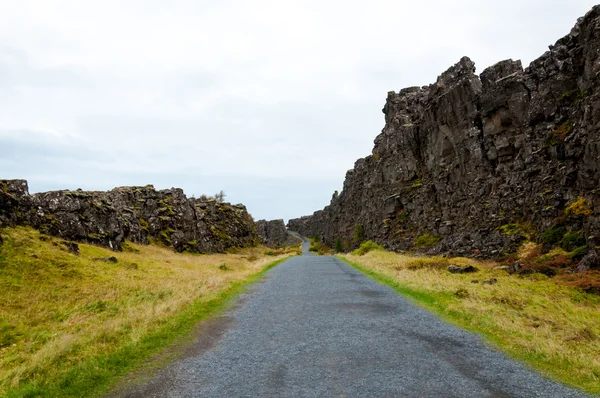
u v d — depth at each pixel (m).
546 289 18.84
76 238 38.19
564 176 30.75
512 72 44.94
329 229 140.38
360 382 8.02
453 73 52.47
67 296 20.03
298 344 10.95
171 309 14.77
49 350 9.94
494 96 42.88
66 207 39.56
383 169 72.94
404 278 23.98
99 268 27.52
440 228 50.16
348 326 12.95
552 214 31.31
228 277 27.47
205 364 9.30
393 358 9.56
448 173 51.34
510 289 19.05
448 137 52.47
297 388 7.76
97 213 43.59
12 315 16.16
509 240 33.91
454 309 14.61
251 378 8.36
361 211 94.69
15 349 12.04
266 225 191.12
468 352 9.94
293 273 32.47
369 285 23.22
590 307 15.84
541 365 8.89
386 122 77.81
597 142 26.69
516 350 9.98
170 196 71.81
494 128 43.22
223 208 106.75
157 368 9.05
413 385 7.82
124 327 12.34
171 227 66.56
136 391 7.72
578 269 22.17
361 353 10.02
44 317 16.08
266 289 22.36
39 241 28.91
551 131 35.50
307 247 152.62
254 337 11.75
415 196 59.88
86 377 8.31
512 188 38.84
